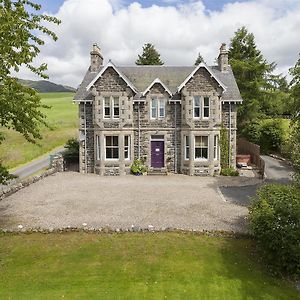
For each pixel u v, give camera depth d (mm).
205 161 26750
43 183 23422
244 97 42406
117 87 26391
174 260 11008
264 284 9656
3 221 14852
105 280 9789
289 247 9938
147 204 17797
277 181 23828
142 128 27703
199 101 26453
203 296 9039
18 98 10289
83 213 16109
